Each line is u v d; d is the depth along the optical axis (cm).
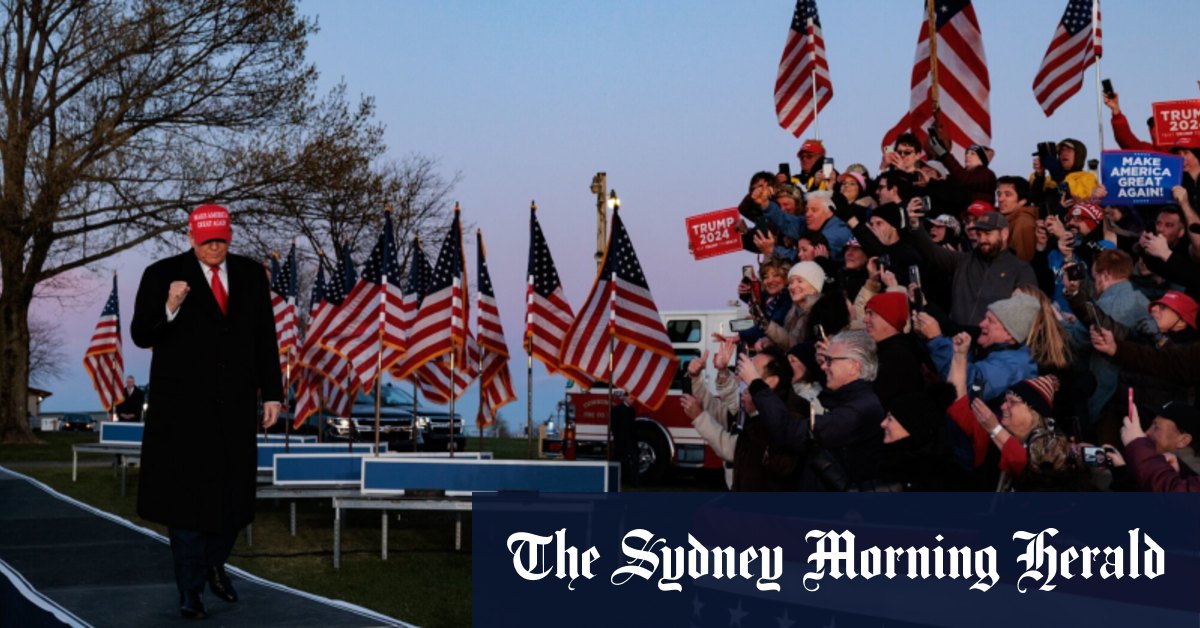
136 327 659
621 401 1728
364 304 1180
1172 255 571
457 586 807
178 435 648
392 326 1135
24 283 2822
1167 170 634
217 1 2719
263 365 691
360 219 2773
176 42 2717
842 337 598
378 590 801
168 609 665
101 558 880
